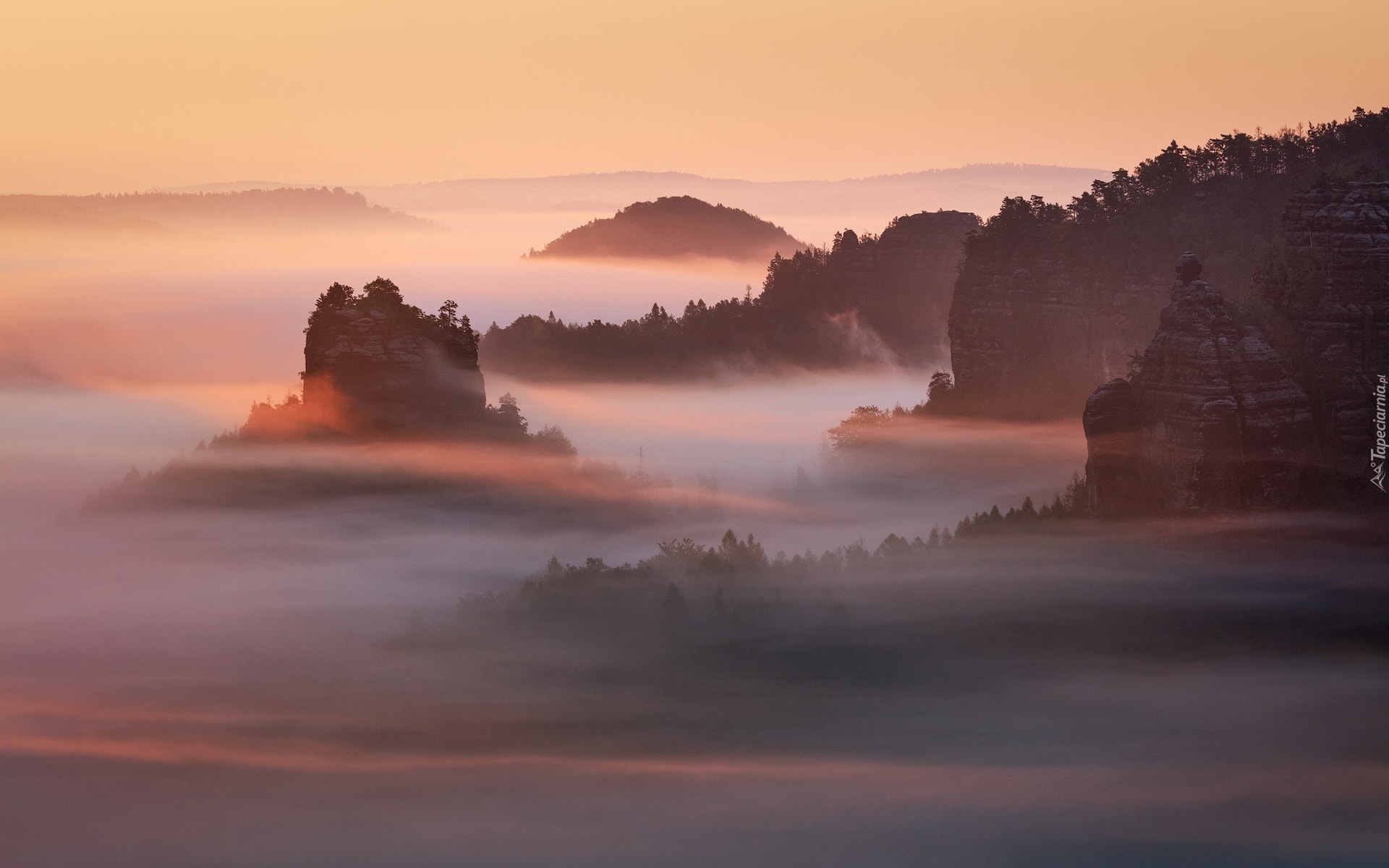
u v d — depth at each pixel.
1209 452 153.50
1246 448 153.50
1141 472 164.25
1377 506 155.25
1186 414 155.25
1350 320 162.50
